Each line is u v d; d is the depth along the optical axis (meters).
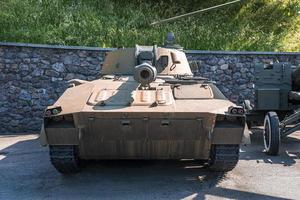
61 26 14.03
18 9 14.61
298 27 16.86
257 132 11.75
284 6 18.00
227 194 5.95
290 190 6.17
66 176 6.93
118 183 6.48
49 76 12.71
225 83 13.52
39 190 6.20
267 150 8.53
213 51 13.40
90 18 14.98
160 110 5.60
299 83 9.55
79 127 5.72
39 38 13.26
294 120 8.25
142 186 6.32
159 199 5.70
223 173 7.05
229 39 14.81
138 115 5.55
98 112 5.54
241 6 17.61
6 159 8.55
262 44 14.85
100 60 12.89
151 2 17.73
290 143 9.93
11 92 12.59
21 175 7.11
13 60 12.53
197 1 17.97
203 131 5.77
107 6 16.45
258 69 9.77
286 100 9.57
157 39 14.24
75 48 12.73
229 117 5.83
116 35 14.15
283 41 15.61
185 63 8.46
